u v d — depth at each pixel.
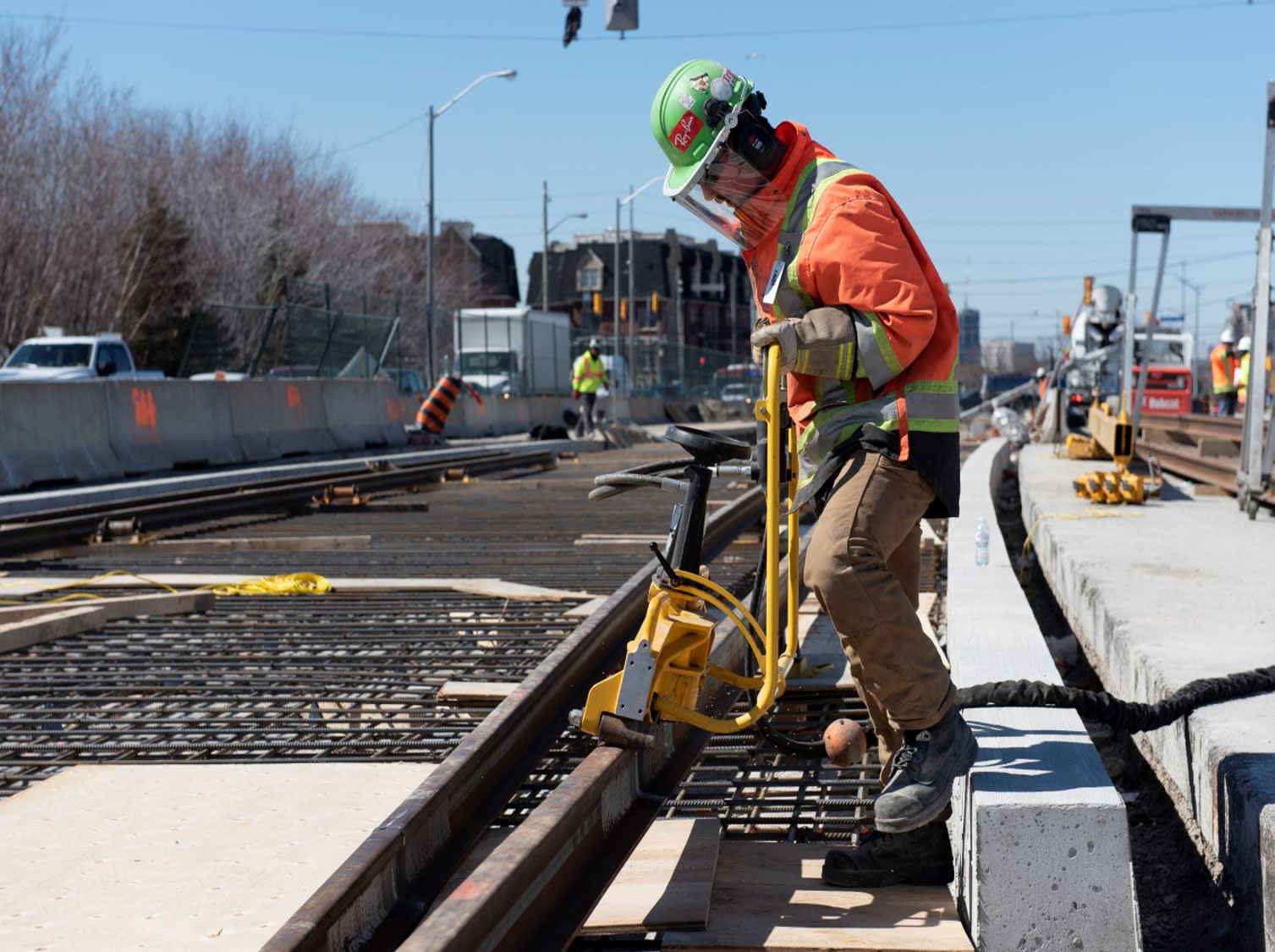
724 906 2.96
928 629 6.00
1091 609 5.75
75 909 2.82
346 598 6.96
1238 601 5.39
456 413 29.94
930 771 2.90
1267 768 3.11
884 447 2.94
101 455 15.48
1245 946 3.02
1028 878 2.76
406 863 2.66
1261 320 8.66
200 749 4.22
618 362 46.59
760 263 3.11
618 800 3.08
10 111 37.81
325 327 26.09
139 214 42.94
